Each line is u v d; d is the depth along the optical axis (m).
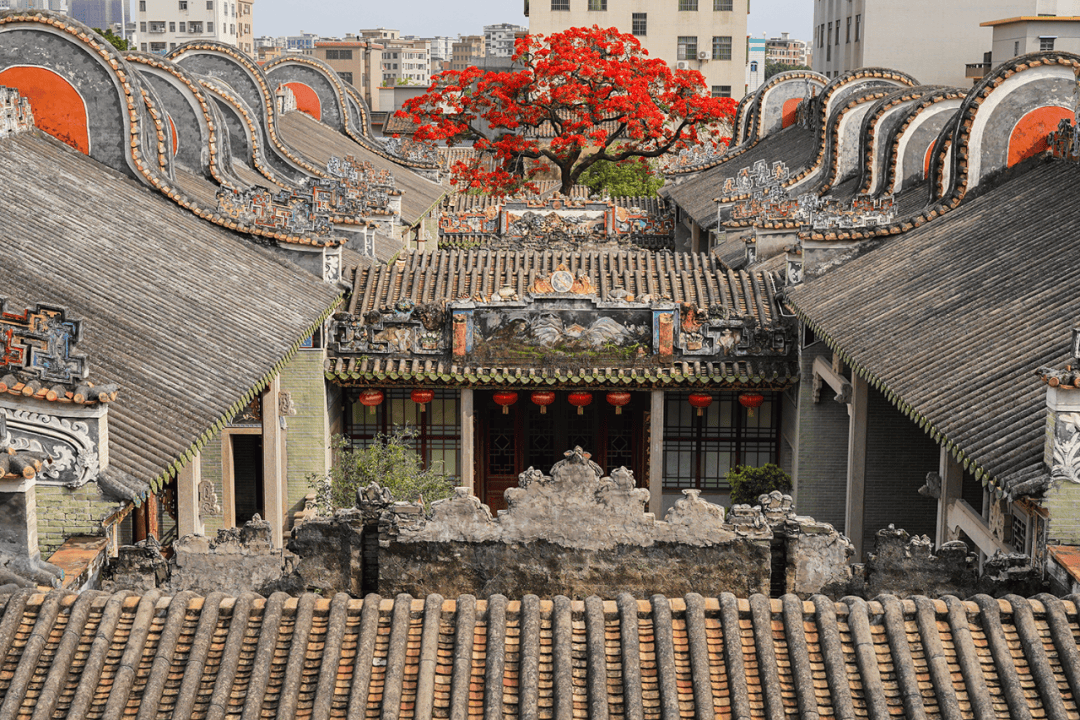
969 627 9.77
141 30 112.31
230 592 13.48
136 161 21.66
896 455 21.09
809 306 20.81
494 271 25.42
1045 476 12.14
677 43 71.88
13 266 16.42
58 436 12.56
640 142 49.19
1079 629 9.73
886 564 13.56
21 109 21.03
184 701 9.20
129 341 15.92
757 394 23.75
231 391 16.11
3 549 11.83
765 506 13.89
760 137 43.38
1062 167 21.06
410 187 40.16
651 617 10.05
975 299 17.50
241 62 30.58
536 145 46.69
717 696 9.35
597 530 14.00
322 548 14.12
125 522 19.00
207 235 21.44
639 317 23.08
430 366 23.27
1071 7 62.50
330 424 23.64
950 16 62.84
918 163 26.45
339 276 22.67
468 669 9.54
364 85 113.75
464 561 14.14
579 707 9.25
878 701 9.15
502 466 25.97
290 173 31.14
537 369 23.16
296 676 9.47
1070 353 14.44
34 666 9.43
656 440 24.00
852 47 66.88
